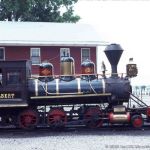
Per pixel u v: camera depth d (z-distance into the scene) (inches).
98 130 587.5
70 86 588.7
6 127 633.0
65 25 1314.0
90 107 594.2
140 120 591.5
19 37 1162.6
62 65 600.7
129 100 634.8
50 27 1286.9
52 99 596.7
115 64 609.3
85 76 603.2
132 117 590.6
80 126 621.0
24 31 1219.2
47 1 1672.0
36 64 1159.0
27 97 579.8
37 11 1688.0
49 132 573.6
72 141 493.0
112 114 585.0
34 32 1218.0
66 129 598.9
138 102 658.2
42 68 595.8
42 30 1245.7
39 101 595.8
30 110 586.6
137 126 590.2
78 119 600.4
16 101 577.3
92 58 1206.3
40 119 592.1
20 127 591.5
